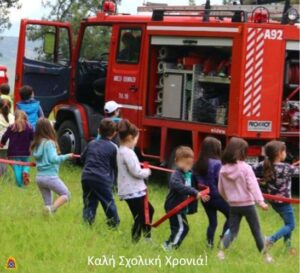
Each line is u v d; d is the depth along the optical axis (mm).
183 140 14648
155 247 9367
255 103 13414
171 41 14305
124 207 11594
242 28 13234
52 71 16766
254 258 9219
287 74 13781
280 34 13508
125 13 15977
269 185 9828
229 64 13633
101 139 10164
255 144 13578
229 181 9141
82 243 9195
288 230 9734
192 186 9562
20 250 8734
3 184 13211
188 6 15609
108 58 15656
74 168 15875
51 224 10023
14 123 13117
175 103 14406
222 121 13633
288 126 14016
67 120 16656
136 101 15008
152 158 14820
